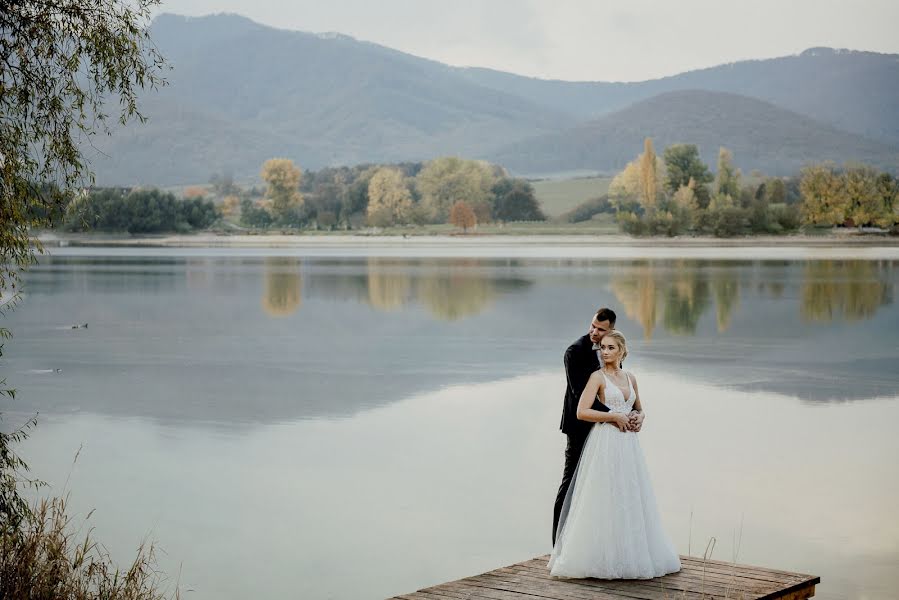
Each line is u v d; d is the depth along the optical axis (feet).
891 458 52.60
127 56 30.83
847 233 457.27
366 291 165.58
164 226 490.90
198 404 68.23
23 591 25.13
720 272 210.79
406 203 570.87
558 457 53.47
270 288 172.45
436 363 86.99
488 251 346.33
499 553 38.73
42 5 29.58
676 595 25.94
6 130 29.71
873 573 36.01
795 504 44.34
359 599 33.76
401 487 47.52
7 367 84.89
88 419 63.05
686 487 47.11
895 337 104.94
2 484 30.32
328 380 78.23
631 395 28.14
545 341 102.32
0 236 29.66
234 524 41.83
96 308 137.28
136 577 28.45
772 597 26.05
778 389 73.72
